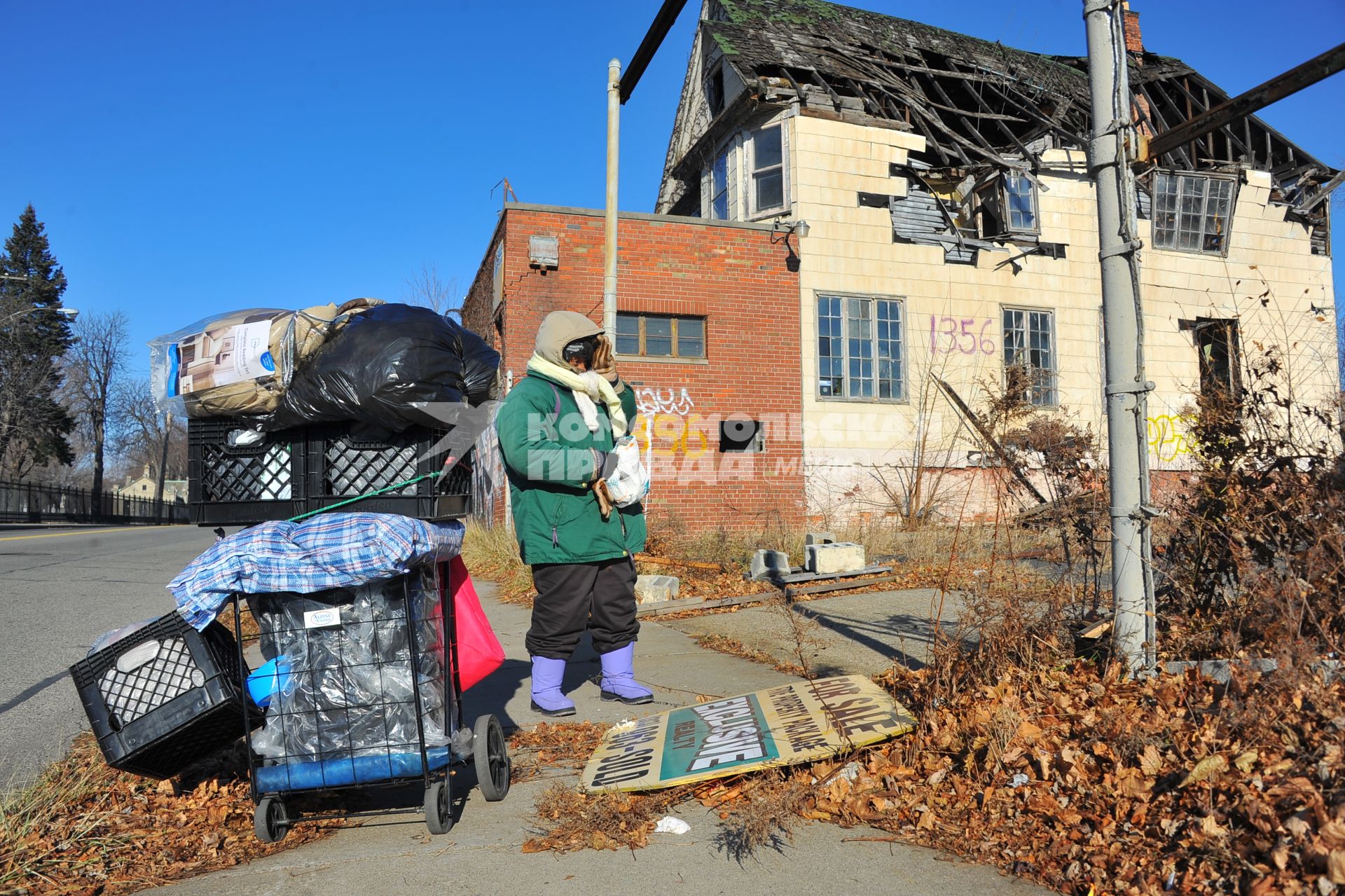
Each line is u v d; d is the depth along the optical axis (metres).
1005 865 2.66
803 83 14.79
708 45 16.62
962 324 14.34
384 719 3.02
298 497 3.31
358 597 3.01
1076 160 15.17
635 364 12.80
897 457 13.68
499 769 3.45
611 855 2.90
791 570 8.76
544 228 12.54
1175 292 15.48
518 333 12.36
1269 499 3.65
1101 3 3.89
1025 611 4.17
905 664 5.01
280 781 2.99
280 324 3.24
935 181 15.19
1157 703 3.23
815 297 13.66
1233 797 2.56
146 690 3.06
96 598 9.61
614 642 4.79
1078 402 14.75
